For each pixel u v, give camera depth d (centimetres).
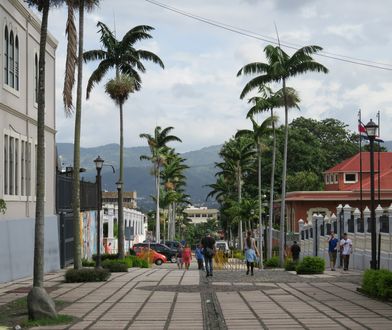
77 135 2628
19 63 2755
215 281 2512
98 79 3903
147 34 3875
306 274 2939
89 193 4225
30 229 2755
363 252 3112
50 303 1477
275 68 4103
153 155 7194
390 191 6022
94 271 2459
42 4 1659
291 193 6444
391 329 1323
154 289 2173
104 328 1379
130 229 4788
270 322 1447
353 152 9081
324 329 1337
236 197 8319
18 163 2731
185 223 14525
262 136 5375
